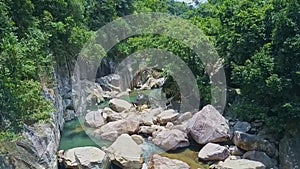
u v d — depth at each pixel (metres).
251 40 16.41
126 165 13.80
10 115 10.12
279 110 14.31
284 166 13.70
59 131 17.08
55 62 20.59
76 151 13.98
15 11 17.41
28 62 11.96
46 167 12.63
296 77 13.97
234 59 18.11
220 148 14.70
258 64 14.86
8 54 10.62
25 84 10.95
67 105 20.66
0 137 9.51
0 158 10.15
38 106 11.20
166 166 13.36
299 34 14.09
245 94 16.27
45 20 20.58
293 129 14.25
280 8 15.86
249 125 16.27
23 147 11.74
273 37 14.92
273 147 14.56
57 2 22.50
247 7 17.83
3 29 12.39
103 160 13.38
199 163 14.39
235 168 12.98
